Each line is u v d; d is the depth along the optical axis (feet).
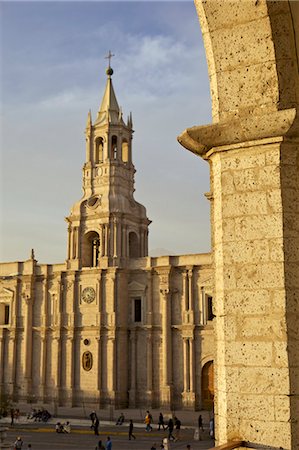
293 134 30.48
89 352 218.59
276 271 29.86
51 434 167.12
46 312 232.32
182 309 212.23
